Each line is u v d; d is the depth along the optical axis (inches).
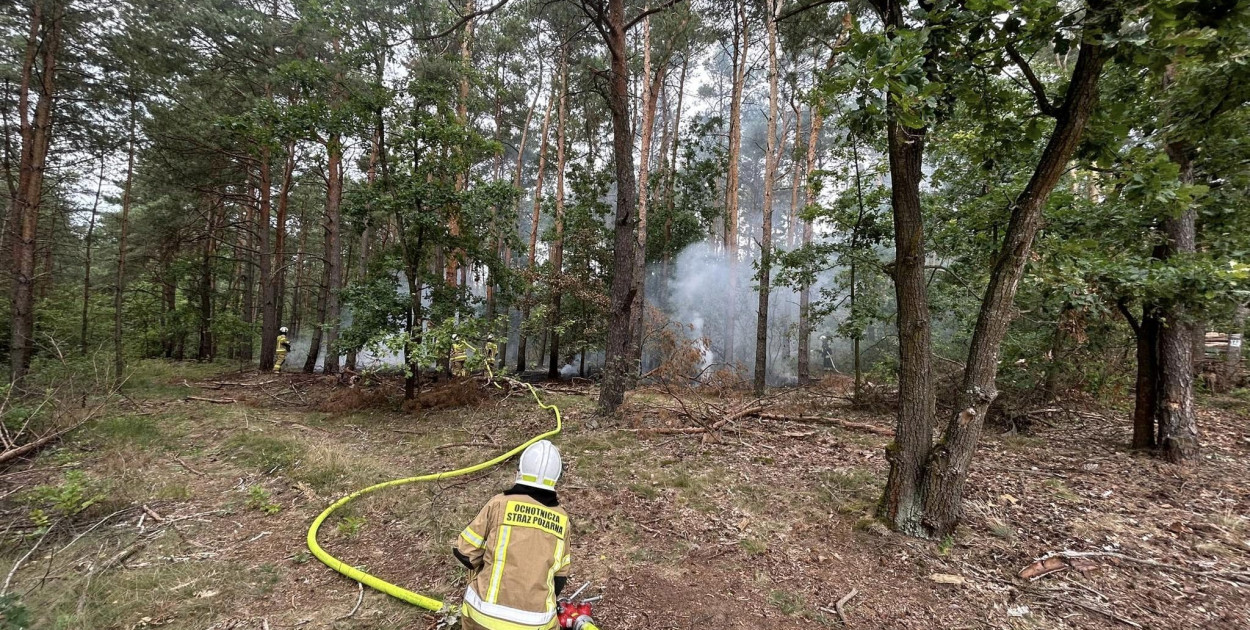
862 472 228.7
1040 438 286.5
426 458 257.8
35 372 365.4
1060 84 197.9
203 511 191.3
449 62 456.8
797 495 203.8
